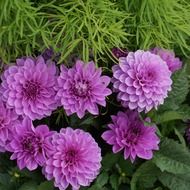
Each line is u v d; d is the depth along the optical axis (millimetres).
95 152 664
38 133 668
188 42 792
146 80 662
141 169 699
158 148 696
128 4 731
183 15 753
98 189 683
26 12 652
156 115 722
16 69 687
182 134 758
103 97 671
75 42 661
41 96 680
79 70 674
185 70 762
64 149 656
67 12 688
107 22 702
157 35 727
